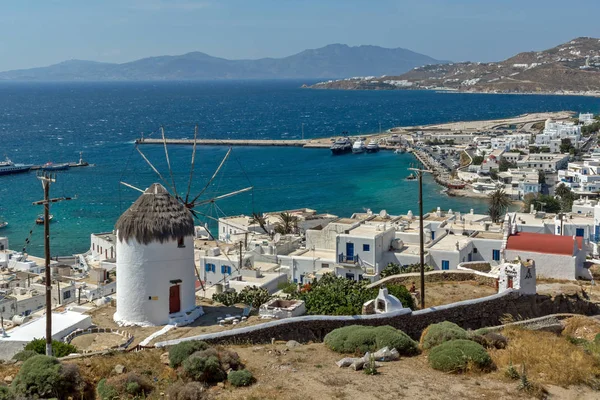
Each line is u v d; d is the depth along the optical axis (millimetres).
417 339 46406
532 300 53375
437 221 99375
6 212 199625
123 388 31750
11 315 83812
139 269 46844
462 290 57219
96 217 192000
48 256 38625
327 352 38312
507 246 65250
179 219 47812
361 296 51812
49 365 32406
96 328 46125
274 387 32281
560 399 31766
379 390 32125
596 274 65562
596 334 46562
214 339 40812
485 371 35125
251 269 83250
